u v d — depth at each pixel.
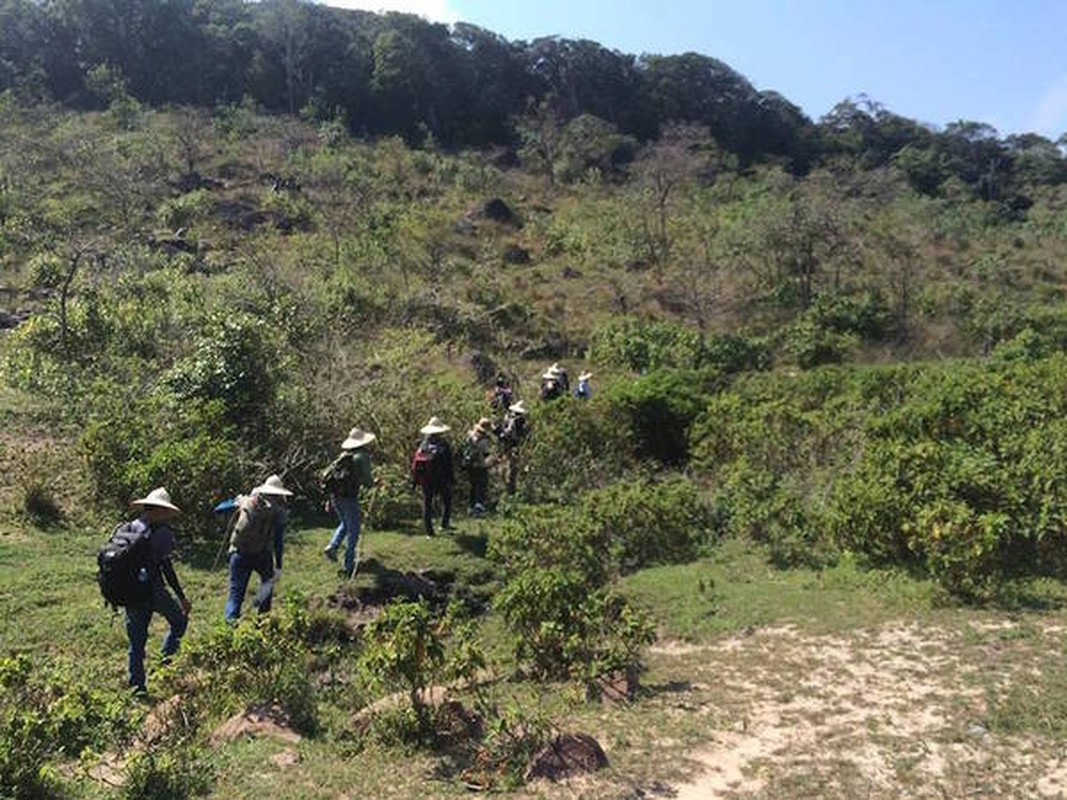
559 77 86.56
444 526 11.75
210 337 13.59
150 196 40.12
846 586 8.79
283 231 39.22
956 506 8.61
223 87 69.19
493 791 5.05
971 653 6.85
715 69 92.38
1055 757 5.27
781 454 13.16
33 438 12.92
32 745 4.91
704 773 5.30
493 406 15.51
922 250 47.47
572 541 9.80
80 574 9.31
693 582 9.36
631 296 37.38
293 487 12.64
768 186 57.44
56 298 18.62
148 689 6.43
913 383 16.36
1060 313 35.19
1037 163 85.12
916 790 5.02
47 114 51.22
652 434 15.38
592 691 6.64
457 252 40.44
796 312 37.69
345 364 14.53
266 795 4.93
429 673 5.98
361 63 75.00
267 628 6.39
